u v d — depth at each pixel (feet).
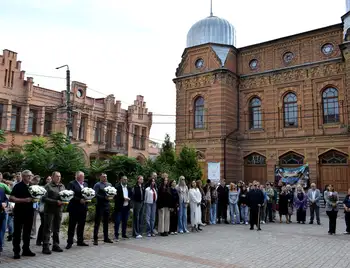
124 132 146.00
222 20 111.55
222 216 60.44
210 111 99.60
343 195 82.58
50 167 68.64
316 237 43.50
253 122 101.09
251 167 99.60
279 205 60.80
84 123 127.75
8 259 28.89
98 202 36.86
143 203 43.39
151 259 29.45
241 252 33.14
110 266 26.91
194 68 105.40
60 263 27.63
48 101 115.14
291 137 92.53
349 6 89.15
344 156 85.25
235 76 102.01
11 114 104.83
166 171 60.85
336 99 87.86
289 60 96.27
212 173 96.43
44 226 31.53
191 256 30.91
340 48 81.41
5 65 102.99
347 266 28.35
